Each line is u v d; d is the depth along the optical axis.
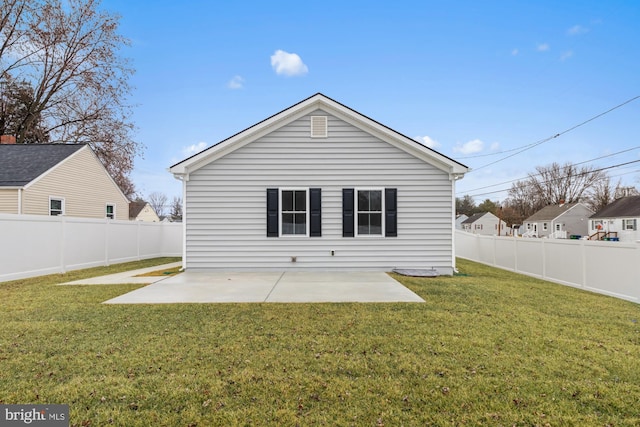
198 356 3.57
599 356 3.62
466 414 2.57
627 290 6.40
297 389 2.91
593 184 50.66
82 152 16.05
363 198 9.88
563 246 8.32
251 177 9.80
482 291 7.00
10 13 17.86
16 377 3.09
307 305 5.72
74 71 20.47
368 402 2.72
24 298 6.20
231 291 6.95
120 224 12.77
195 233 9.76
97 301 6.00
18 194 12.70
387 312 5.29
